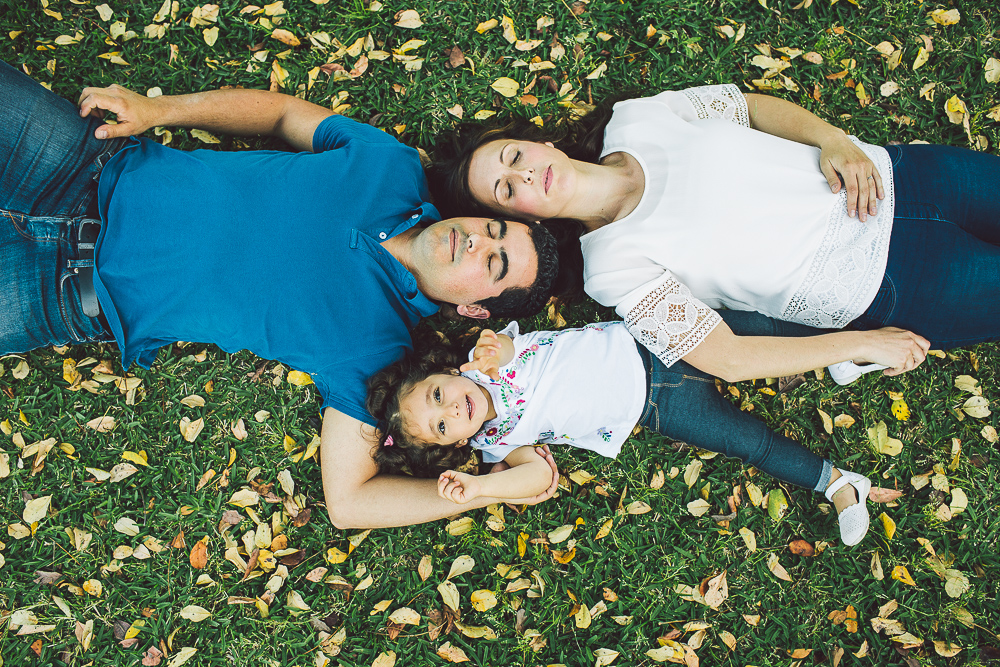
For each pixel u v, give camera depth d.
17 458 2.34
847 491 2.23
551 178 2.00
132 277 2.02
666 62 2.52
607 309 2.49
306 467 2.38
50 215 2.04
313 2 2.50
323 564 2.34
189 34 2.50
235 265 1.99
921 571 2.31
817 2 2.51
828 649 2.30
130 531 2.32
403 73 2.50
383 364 2.12
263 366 2.43
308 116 2.27
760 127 2.22
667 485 2.40
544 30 2.51
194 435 2.37
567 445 2.42
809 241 1.98
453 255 1.98
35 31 2.45
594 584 2.35
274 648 2.30
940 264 1.96
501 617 2.32
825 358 2.00
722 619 2.34
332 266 2.03
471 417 2.13
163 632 2.29
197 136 2.43
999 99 2.49
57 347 2.38
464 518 2.35
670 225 1.99
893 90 2.49
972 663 2.24
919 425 2.40
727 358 1.98
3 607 2.26
